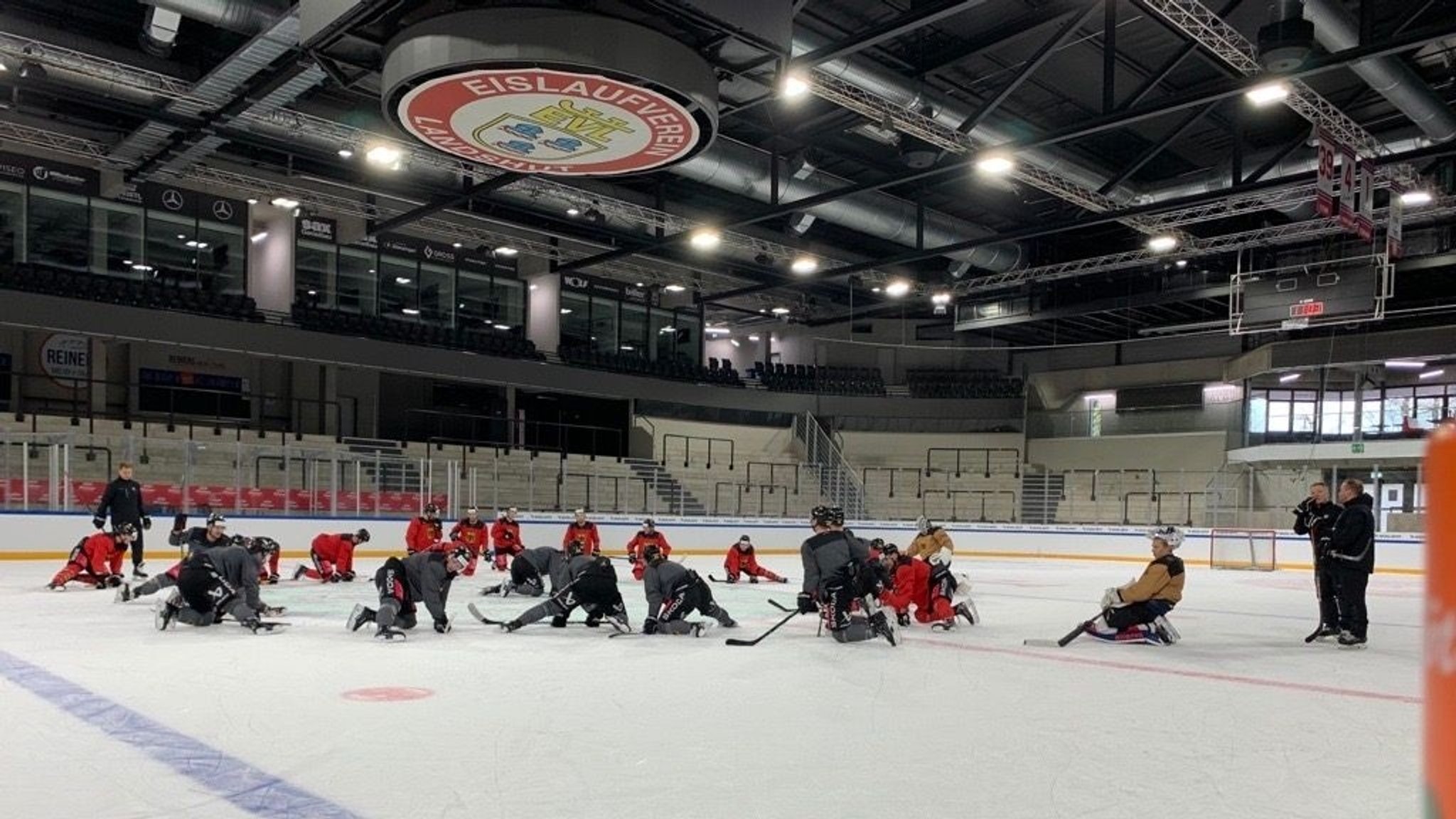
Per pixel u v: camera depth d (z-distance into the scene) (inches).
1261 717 218.2
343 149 732.7
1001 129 735.1
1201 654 320.2
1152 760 175.8
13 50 579.5
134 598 408.2
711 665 275.6
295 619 363.9
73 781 152.7
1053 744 186.4
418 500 807.1
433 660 274.8
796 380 1386.6
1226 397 1274.6
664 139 479.2
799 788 152.9
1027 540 1094.4
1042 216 1071.0
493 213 1057.5
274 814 137.6
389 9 398.9
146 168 816.9
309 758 167.8
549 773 160.1
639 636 339.9
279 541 721.6
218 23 555.2
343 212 930.7
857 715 210.1
